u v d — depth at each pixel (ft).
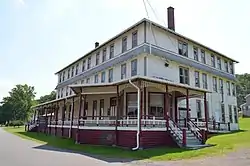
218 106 89.76
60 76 133.90
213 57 93.50
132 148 47.55
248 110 221.25
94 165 30.17
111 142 54.95
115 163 31.78
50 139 74.23
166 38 71.61
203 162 31.89
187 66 76.54
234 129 96.63
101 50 88.33
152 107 62.85
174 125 55.83
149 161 33.42
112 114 74.54
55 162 32.37
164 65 68.39
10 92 309.22
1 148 50.57
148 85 50.01
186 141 51.72
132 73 67.46
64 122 86.17
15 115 298.15
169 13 80.89
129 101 65.92
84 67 102.47
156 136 50.62
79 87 60.80
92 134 59.93
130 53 68.39
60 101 92.38
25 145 57.57
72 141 66.49
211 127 79.56
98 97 82.89
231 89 101.81
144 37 64.75
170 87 54.49
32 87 318.24
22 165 30.12
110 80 78.54
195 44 83.46
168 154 39.22
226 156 36.47
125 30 71.31
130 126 52.65
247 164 29.60
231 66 106.32
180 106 72.28
